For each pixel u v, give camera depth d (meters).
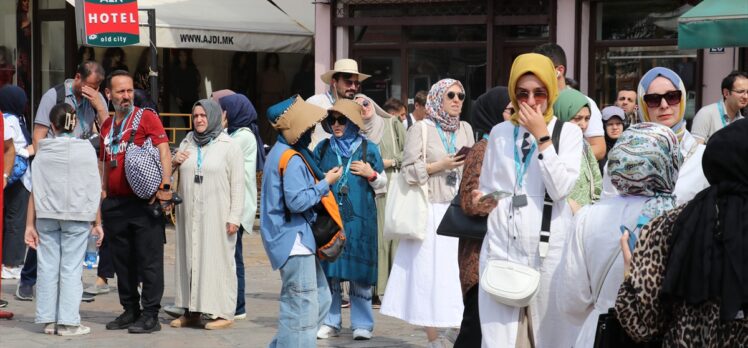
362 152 8.71
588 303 4.93
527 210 5.63
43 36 21.78
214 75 21.80
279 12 20.14
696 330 4.10
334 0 16.92
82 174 8.77
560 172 5.50
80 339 8.73
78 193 8.75
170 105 21.38
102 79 10.37
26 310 10.10
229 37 19.00
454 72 16.30
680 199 5.33
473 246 6.36
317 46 17.09
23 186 11.56
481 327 5.79
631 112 11.46
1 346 8.44
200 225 9.07
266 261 13.66
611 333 4.49
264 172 7.03
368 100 10.59
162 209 8.91
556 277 5.58
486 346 5.72
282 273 7.04
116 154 8.90
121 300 9.19
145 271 8.99
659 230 4.22
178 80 21.39
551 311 5.61
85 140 8.79
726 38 11.49
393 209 8.09
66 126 8.79
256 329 9.21
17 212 11.60
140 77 21.25
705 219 4.05
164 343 8.58
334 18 16.95
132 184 8.76
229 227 9.08
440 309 7.97
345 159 8.71
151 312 9.05
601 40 15.20
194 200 9.06
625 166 4.74
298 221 6.98
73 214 8.73
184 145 9.27
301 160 6.93
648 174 4.71
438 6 16.27
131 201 8.91
